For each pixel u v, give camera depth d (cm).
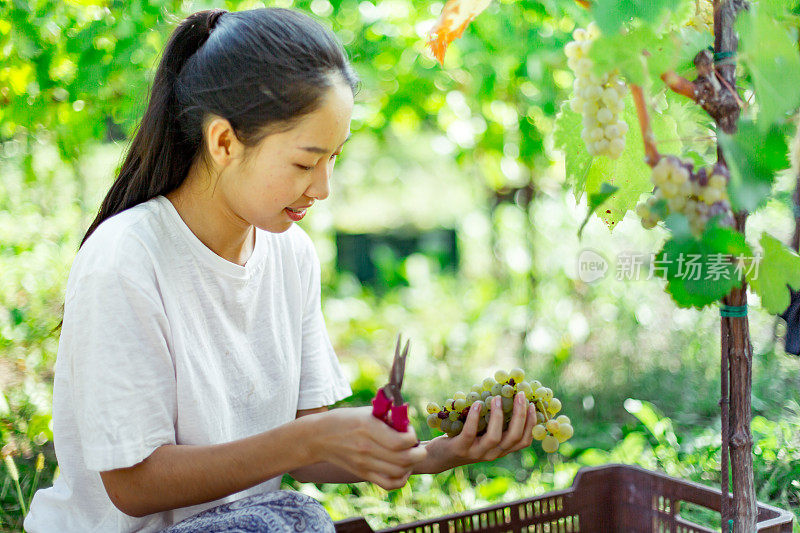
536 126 364
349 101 134
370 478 122
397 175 755
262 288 159
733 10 124
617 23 110
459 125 419
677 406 347
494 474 293
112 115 310
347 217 743
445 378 404
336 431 121
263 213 138
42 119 315
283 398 163
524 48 304
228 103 130
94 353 129
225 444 130
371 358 445
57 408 143
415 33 327
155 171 144
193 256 144
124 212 142
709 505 179
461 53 312
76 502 146
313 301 176
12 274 432
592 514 195
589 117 124
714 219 113
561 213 439
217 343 149
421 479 278
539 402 139
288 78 127
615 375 372
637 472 194
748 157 117
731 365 133
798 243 184
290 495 140
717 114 125
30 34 290
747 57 120
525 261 473
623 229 427
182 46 143
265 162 132
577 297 430
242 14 139
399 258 652
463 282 573
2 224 462
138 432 130
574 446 313
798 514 222
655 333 403
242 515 134
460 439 137
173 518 145
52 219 479
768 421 265
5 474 265
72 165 399
